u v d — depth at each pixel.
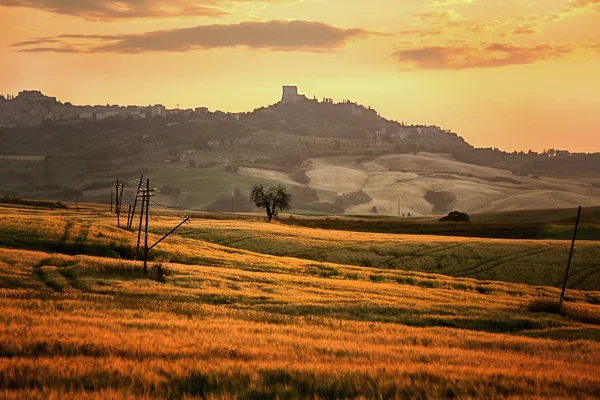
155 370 77.56
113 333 109.00
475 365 102.12
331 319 170.62
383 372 82.62
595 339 173.62
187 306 171.88
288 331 136.38
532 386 81.50
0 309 130.50
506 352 128.12
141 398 65.00
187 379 73.44
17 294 166.62
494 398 72.56
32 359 80.69
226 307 187.25
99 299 170.25
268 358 92.56
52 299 162.25
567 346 143.50
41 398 62.84
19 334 98.44
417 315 192.12
